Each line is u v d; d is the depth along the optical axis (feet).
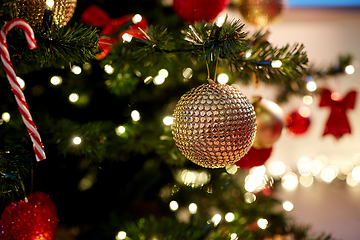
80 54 2.03
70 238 2.90
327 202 3.77
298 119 2.77
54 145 2.34
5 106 2.53
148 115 2.81
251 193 2.85
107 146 2.48
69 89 2.67
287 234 2.70
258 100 2.25
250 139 1.97
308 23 4.40
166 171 2.89
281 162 4.50
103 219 2.75
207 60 2.08
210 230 2.45
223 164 1.98
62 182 2.72
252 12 2.36
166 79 2.64
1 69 2.00
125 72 2.35
